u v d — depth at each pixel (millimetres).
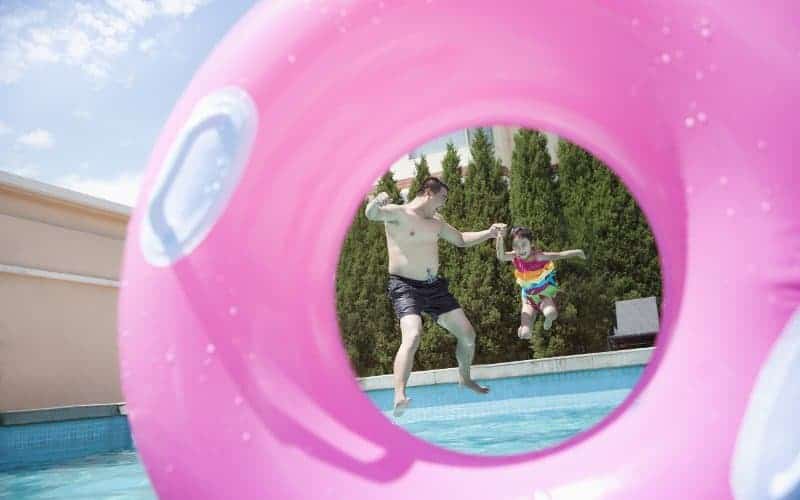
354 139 1452
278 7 1406
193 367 1258
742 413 1114
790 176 1170
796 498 1086
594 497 1134
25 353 5926
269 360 1289
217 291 1277
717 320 1168
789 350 1121
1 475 3844
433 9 1336
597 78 1356
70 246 6535
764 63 1192
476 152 9594
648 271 8664
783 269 1148
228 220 1305
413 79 1421
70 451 4906
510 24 1346
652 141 1322
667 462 1122
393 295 3486
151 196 1355
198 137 1347
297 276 1423
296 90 1346
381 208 3467
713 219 1217
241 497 1207
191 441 1240
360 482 1229
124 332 1324
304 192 1409
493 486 1218
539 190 9164
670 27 1256
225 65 1380
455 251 9203
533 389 6512
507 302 8977
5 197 5902
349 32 1338
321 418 1311
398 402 3266
